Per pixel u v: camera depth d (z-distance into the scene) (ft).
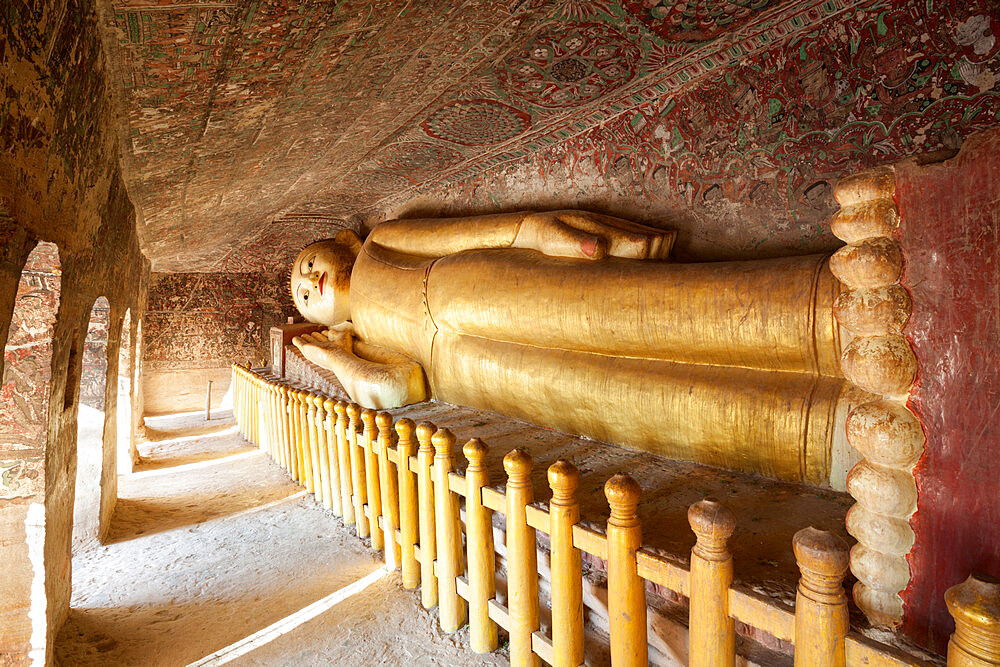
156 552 13.16
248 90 9.17
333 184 21.16
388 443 11.04
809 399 8.85
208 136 11.06
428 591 9.63
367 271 20.26
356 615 9.64
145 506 16.71
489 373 14.62
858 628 4.71
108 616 10.27
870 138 9.38
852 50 9.41
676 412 10.34
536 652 7.33
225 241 28.78
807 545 4.32
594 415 11.98
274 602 10.41
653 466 10.55
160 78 7.99
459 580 8.86
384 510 11.17
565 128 14.73
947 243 4.02
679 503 8.66
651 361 11.30
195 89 8.61
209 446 25.61
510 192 18.10
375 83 10.73
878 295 4.33
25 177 5.68
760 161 11.03
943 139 8.52
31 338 7.82
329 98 10.85
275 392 20.76
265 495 17.01
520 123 14.25
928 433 4.21
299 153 14.82
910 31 8.71
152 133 10.09
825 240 10.18
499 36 9.50
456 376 16.03
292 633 9.28
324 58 8.74
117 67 7.50
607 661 7.29
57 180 6.81
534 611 7.46
